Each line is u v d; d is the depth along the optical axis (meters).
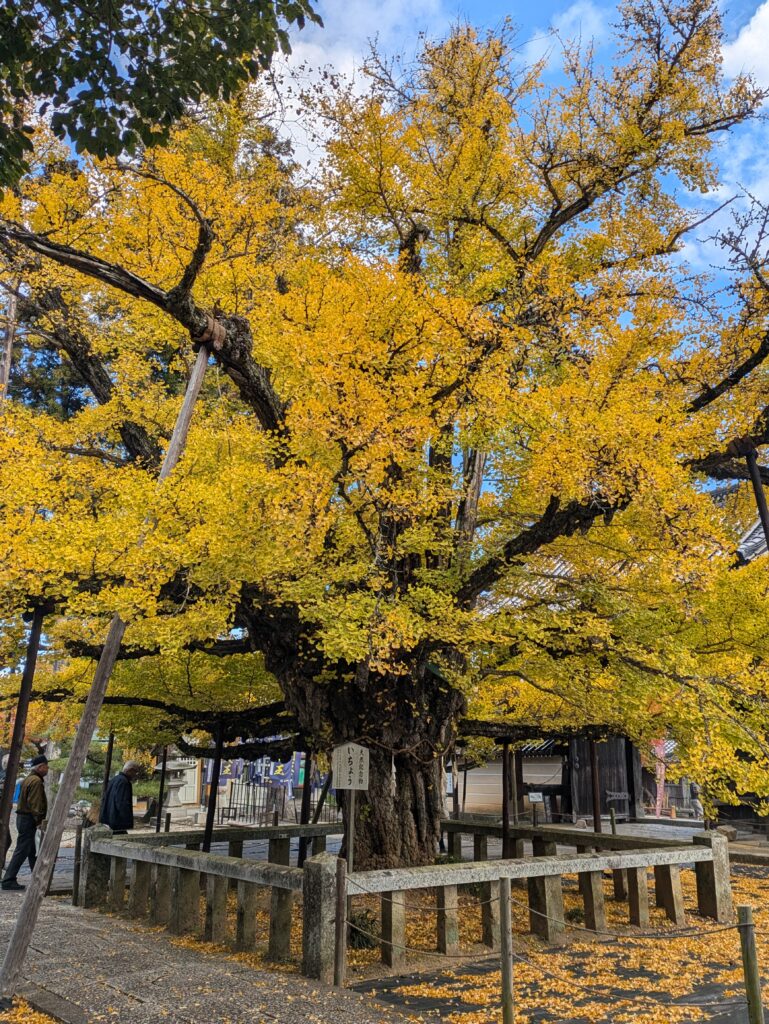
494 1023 4.62
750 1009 3.85
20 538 5.41
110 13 5.14
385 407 6.11
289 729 10.31
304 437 6.59
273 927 6.07
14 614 6.34
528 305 7.83
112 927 7.23
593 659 7.89
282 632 8.10
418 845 8.88
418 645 7.86
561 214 9.73
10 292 7.93
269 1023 4.40
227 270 7.38
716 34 9.11
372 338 6.68
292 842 15.77
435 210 9.05
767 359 8.51
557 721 9.81
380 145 8.48
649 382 7.34
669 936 4.81
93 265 5.69
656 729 8.15
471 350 6.71
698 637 8.56
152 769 20.28
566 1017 4.77
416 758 8.89
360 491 7.15
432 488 6.92
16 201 7.11
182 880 7.17
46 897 9.38
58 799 5.21
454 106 9.66
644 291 8.58
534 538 7.68
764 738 7.54
